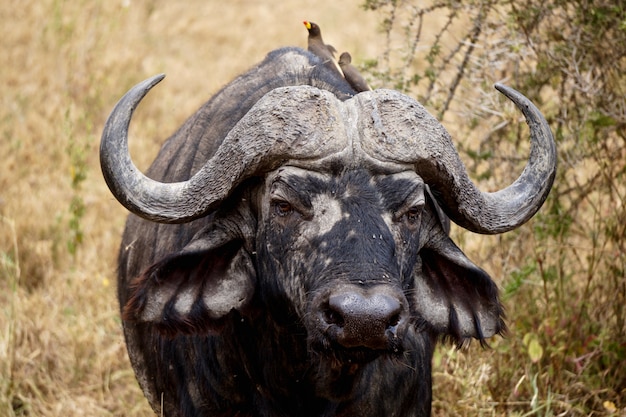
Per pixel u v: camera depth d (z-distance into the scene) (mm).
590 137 21359
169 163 17672
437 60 24656
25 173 31438
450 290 15023
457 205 13930
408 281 13719
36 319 23500
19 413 21094
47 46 41875
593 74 21516
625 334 20938
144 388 17891
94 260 26438
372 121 13359
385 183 13305
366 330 12008
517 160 22141
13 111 35406
